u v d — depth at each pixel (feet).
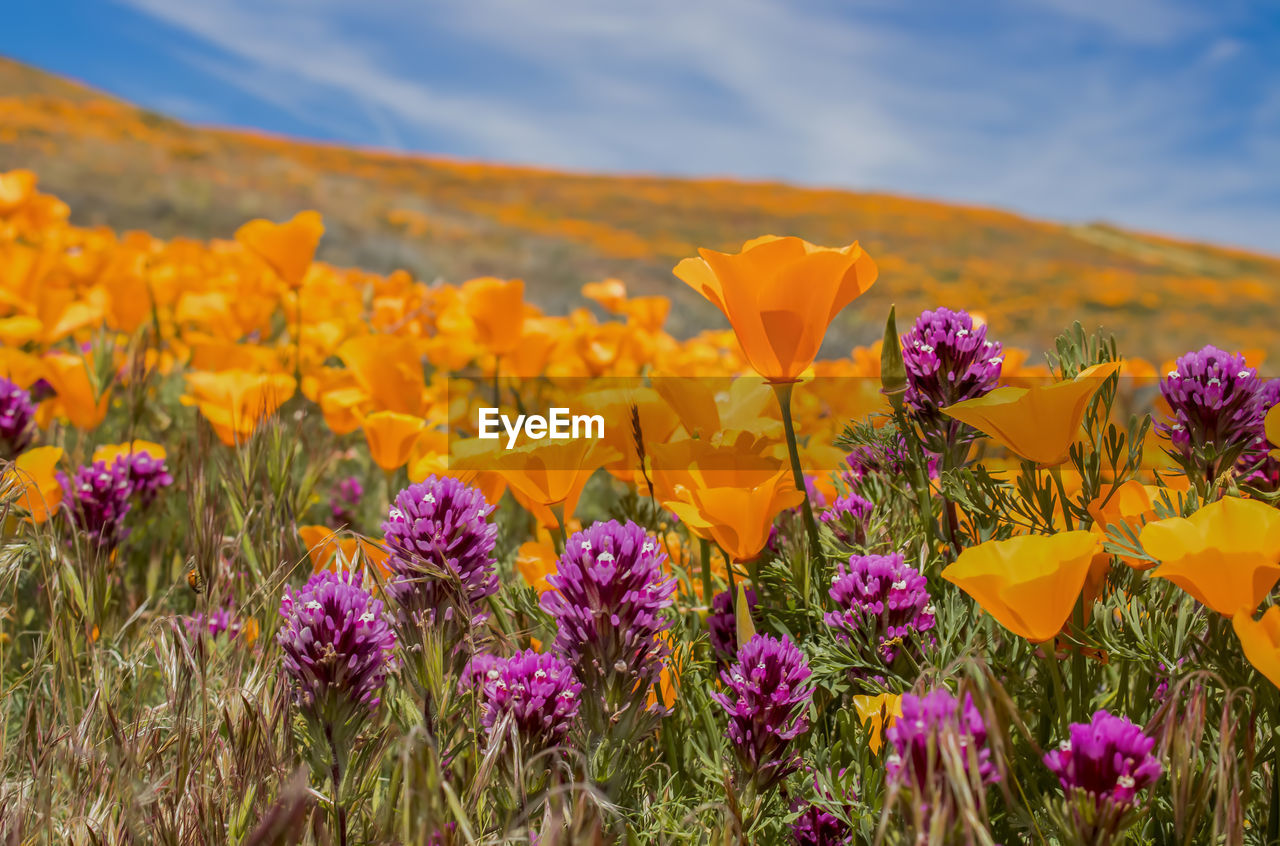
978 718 1.13
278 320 5.36
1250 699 1.22
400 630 1.30
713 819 1.30
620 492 2.70
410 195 38.24
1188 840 1.15
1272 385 1.36
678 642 1.47
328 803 1.24
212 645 1.55
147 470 2.00
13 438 1.80
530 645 1.53
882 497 1.60
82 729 1.37
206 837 1.26
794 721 1.28
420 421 1.95
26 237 5.13
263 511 1.71
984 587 1.21
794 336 1.38
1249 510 1.17
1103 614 1.30
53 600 1.51
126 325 3.43
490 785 1.26
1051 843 1.16
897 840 1.14
